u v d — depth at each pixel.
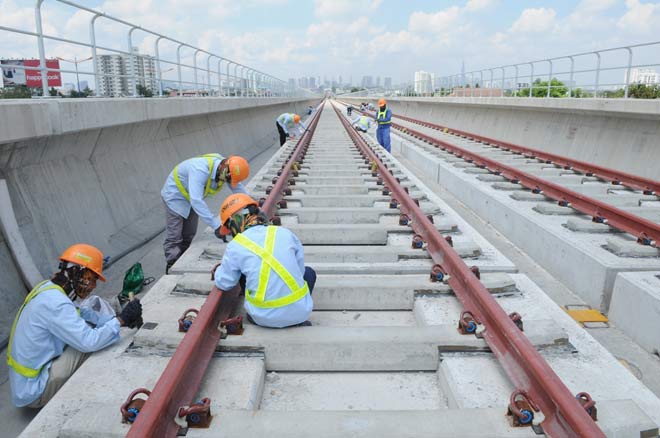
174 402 2.61
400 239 5.71
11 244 4.57
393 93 46.56
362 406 3.16
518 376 2.89
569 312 4.82
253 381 3.11
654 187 8.09
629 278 4.43
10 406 3.44
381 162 10.24
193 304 4.10
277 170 9.89
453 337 3.45
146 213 7.79
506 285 4.23
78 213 5.95
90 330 3.23
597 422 2.54
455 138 18.09
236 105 15.18
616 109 10.43
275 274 3.41
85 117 5.61
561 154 13.02
